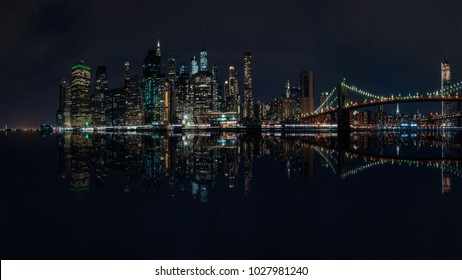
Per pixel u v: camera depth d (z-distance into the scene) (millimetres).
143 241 10055
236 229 11078
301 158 33969
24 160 32688
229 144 59250
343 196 16109
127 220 12047
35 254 9195
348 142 68062
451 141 73562
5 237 10430
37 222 11883
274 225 11484
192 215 12664
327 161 31438
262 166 27219
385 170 25766
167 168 25875
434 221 12016
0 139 95438
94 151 43969
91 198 15531
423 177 22312
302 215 12703
